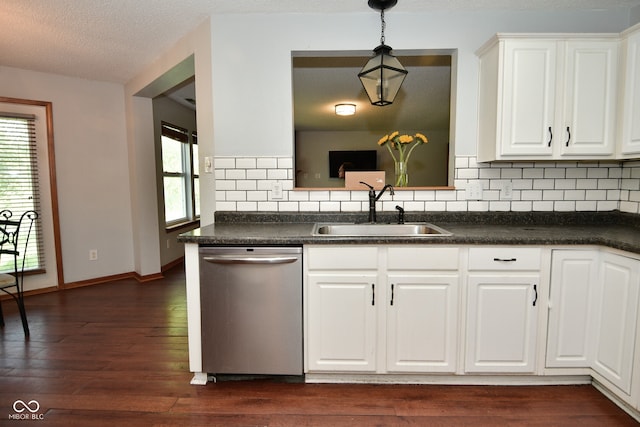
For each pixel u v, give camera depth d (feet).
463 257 6.06
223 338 6.28
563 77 6.55
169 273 14.23
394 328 6.20
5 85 10.66
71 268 12.16
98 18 7.79
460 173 7.79
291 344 6.25
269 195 8.04
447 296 6.11
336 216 7.90
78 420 5.47
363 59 10.08
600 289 5.92
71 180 12.01
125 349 7.73
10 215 9.82
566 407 5.75
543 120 6.62
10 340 8.18
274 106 7.88
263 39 7.77
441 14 7.60
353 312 6.18
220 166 8.00
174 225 15.69
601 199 7.70
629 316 5.36
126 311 10.02
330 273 6.14
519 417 5.53
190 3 7.24
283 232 6.59
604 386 5.99
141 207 12.98
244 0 7.15
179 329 8.79
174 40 9.03
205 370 6.37
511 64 6.56
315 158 24.79
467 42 7.61
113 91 12.78
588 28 7.48
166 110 14.67
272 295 6.17
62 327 8.91
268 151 7.97
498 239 5.90
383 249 6.07
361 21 7.70
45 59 10.18
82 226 12.33
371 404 5.87
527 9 7.48
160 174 14.16
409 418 5.52
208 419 5.51
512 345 6.13
